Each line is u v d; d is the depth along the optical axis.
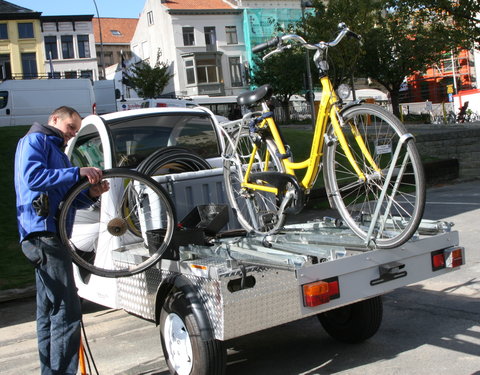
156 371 4.33
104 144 5.29
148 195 4.45
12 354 5.25
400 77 37.47
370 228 3.72
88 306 6.65
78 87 28.27
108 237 4.75
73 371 3.59
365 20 28.67
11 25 54.66
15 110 27.22
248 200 4.78
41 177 3.53
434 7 19.33
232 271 3.37
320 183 13.28
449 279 6.15
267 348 4.69
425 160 15.84
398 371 3.91
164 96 55.28
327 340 4.73
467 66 56.75
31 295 7.55
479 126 21.83
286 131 19.59
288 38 4.04
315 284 3.50
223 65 55.53
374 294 3.75
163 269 3.96
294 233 4.43
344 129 3.79
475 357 4.00
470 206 10.98
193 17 54.75
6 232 10.10
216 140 6.10
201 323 3.47
